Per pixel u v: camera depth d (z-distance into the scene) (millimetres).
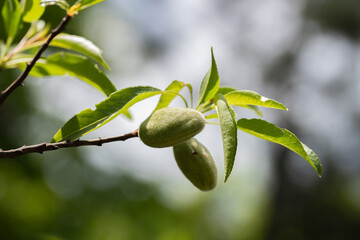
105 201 8000
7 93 2316
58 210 7582
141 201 8586
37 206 7441
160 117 2078
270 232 12070
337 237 11336
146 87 2225
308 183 11914
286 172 12172
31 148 2072
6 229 6887
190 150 2256
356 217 11430
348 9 12367
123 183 8430
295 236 11641
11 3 2738
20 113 7457
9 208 7117
